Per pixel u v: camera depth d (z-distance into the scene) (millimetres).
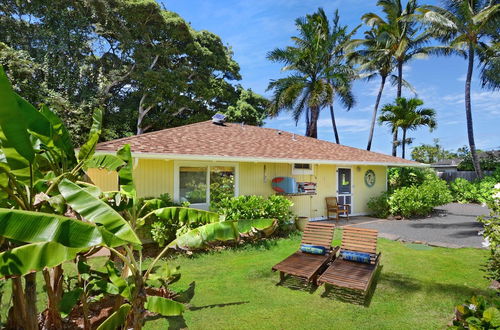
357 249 6629
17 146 2816
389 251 8336
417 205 14008
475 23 21234
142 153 8227
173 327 4316
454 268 6832
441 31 23594
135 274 3309
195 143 10664
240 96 33594
